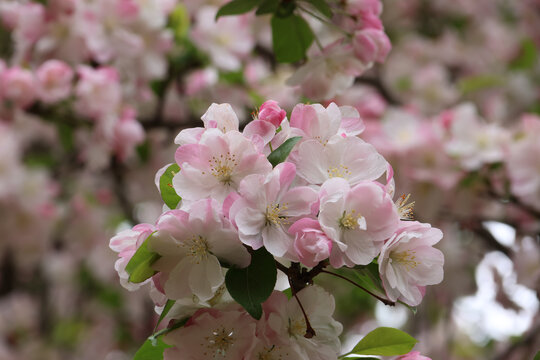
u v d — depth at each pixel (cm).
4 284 271
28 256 221
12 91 157
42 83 157
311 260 87
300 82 110
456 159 160
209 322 89
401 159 163
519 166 156
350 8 108
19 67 161
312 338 90
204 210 87
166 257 88
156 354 92
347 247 88
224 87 183
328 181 88
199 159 89
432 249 90
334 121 91
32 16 155
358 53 108
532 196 156
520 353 198
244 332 89
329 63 109
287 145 90
